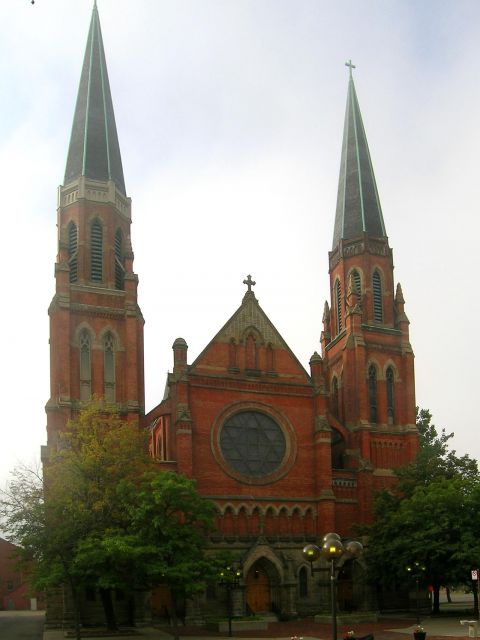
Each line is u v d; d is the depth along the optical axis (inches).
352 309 3255.4
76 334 2822.3
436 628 2258.9
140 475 2359.7
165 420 2856.8
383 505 2876.5
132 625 2490.2
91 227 2999.5
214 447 2773.1
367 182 3535.9
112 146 3179.1
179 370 2790.4
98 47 3346.5
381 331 3307.1
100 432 2447.1
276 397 2938.0
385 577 2726.4
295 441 2915.8
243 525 2743.6
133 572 2112.5
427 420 3676.2
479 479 2994.6
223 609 2581.2
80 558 1983.3
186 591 2079.2
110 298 2906.0
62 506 2102.6
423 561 2554.1
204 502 2246.6
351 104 3686.0
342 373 3289.9
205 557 2253.9
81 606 2507.4
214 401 2824.8
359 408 3117.6
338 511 2938.0
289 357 3014.3
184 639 2074.3
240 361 2918.3
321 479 2876.5
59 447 2463.1
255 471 2824.8
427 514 2628.0
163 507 2151.8
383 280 3405.5
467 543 2491.4
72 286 2864.2
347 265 3425.2
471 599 4313.5
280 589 2669.8
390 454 3166.8
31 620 3373.5
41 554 2154.3
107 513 2210.9
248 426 2869.1
